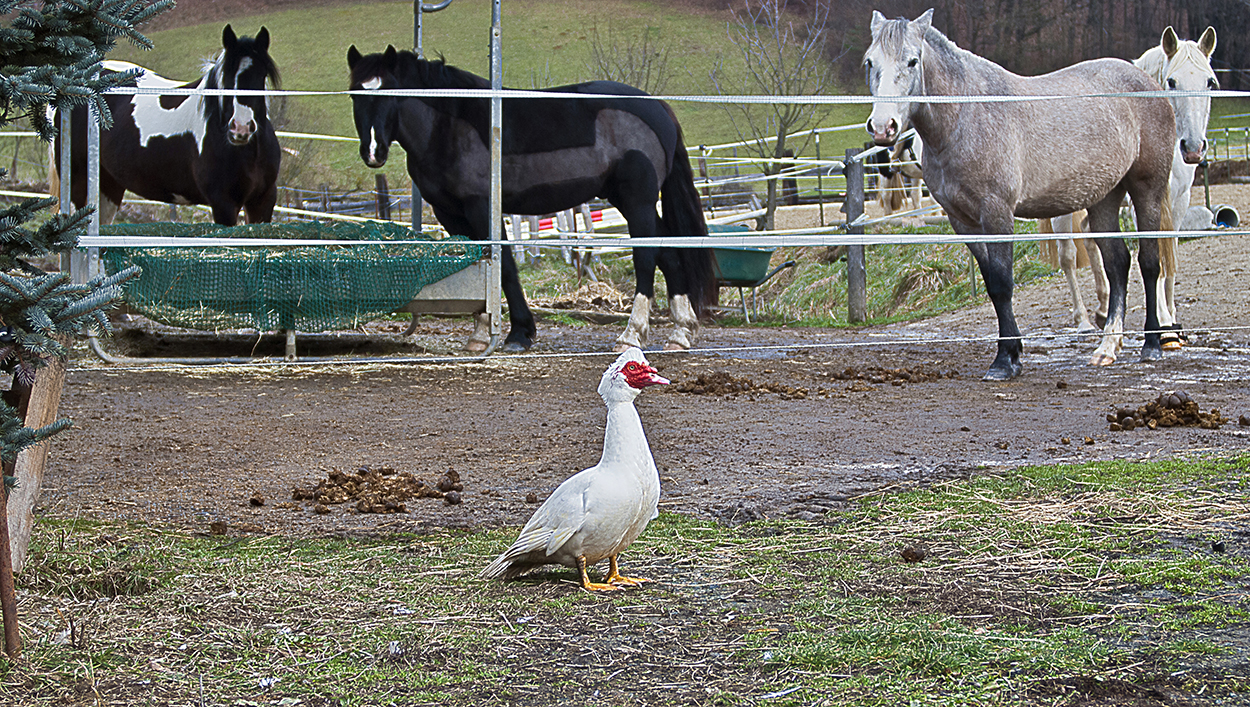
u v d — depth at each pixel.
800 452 5.52
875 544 3.83
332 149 31.22
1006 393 7.61
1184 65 9.42
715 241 6.00
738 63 39.62
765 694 2.61
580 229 18.42
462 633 3.01
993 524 4.01
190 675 2.72
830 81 32.03
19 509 3.40
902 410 6.93
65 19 2.92
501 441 5.89
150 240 5.13
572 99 9.87
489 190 9.70
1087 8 39.06
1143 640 2.92
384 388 7.94
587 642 2.95
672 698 2.59
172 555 3.66
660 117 10.10
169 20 48.56
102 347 9.30
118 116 11.38
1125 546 3.74
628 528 3.34
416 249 9.07
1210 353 9.29
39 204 2.90
